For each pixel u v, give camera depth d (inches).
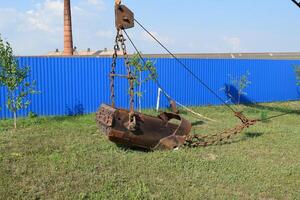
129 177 295.0
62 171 302.4
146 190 265.9
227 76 829.8
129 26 355.9
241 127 435.5
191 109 728.3
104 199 249.9
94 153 360.8
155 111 687.1
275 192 276.5
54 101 621.3
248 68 865.5
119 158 344.8
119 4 352.2
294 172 324.5
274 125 569.3
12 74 497.0
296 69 930.1
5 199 245.8
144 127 366.9
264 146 418.3
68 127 496.7
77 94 642.8
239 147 409.1
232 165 335.9
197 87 785.6
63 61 626.8
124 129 357.7
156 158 347.3
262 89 896.9
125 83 682.8
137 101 701.3
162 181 290.2
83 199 251.1
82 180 283.0
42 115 609.0
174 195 261.4
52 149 375.6
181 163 334.0
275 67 913.5
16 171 300.5
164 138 377.1
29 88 578.9
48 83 614.5
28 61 595.2
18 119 561.9
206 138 447.8
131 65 639.8
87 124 525.0
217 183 290.4
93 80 656.4
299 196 271.7
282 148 413.1
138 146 372.5
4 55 490.3
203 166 328.8
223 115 670.5
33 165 319.6
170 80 748.6
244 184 289.7
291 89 947.3
